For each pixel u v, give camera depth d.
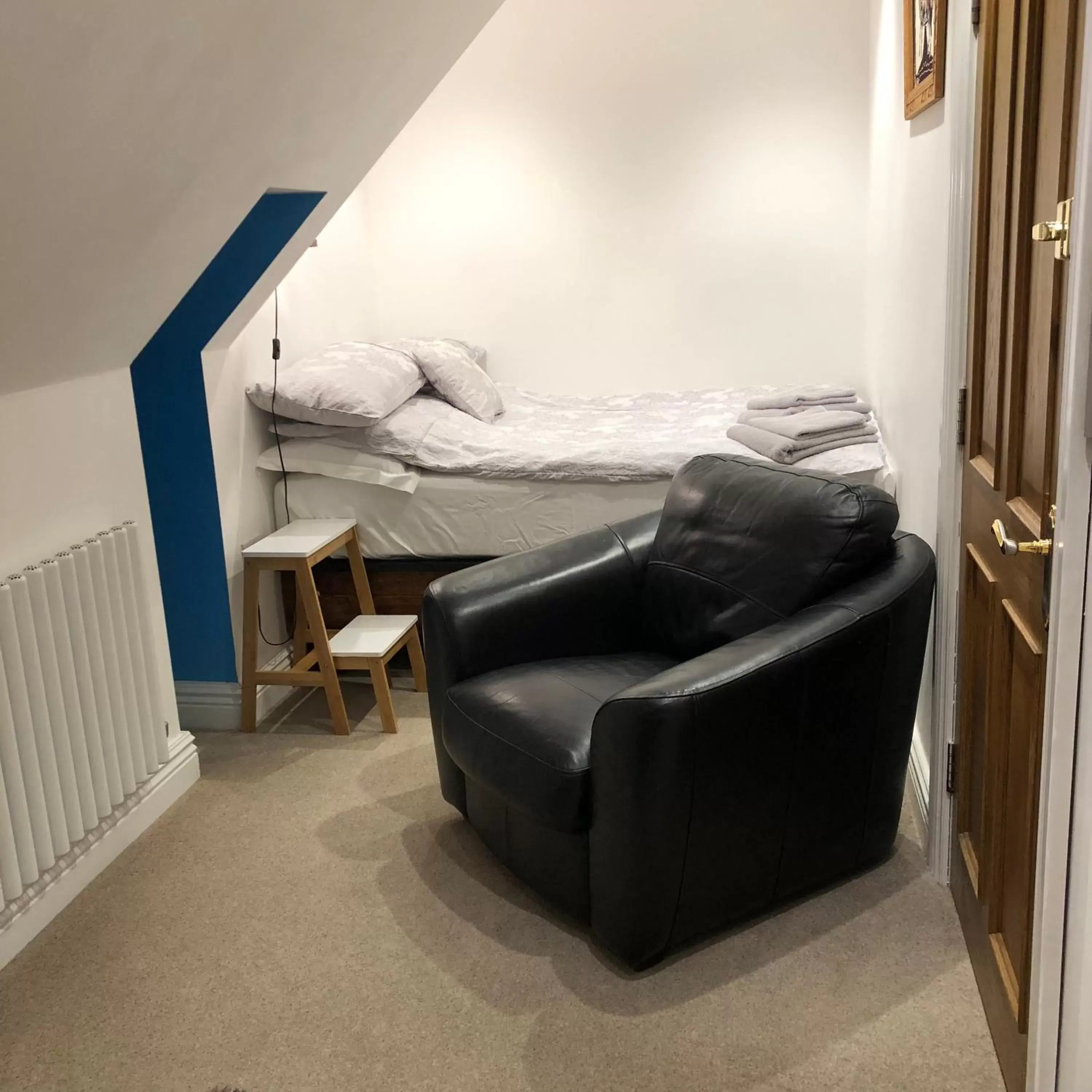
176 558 3.08
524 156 4.57
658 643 2.53
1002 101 1.63
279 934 2.15
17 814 2.05
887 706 2.13
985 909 1.78
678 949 2.05
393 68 2.49
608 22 4.40
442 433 3.38
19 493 2.18
